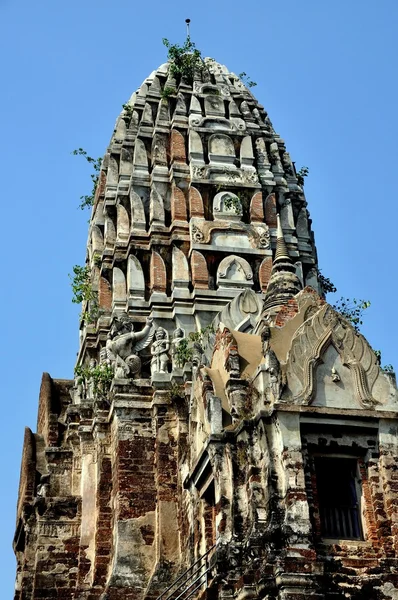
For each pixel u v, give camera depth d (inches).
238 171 1577.3
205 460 984.3
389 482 906.1
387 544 883.4
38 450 1574.8
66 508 1347.2
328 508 906.7
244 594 848.3
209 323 1422.2
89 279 1617.9
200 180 1545.3
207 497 1027.3
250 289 1395.2
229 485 935.0
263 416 912.3
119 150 1685.5
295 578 828.6
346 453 921.5
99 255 1617.9
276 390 920.3
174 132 1604.3
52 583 1298.0
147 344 1365.7
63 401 1631.4
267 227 1536.7
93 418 1342.3
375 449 923.4
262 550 858.8
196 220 1505.9
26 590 1385.3
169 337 1400.1
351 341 967.6
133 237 1520.7
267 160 1642.5
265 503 887.7
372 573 868.0
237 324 1334.9
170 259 1498.5
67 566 1311.5
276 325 1051.9
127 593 1146.0
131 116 1708.9
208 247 1486.2
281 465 892.0
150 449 1251.8
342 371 951.6
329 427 919.7
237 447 942.4
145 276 1498.5
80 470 1405.0
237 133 1624.0
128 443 1251.8
